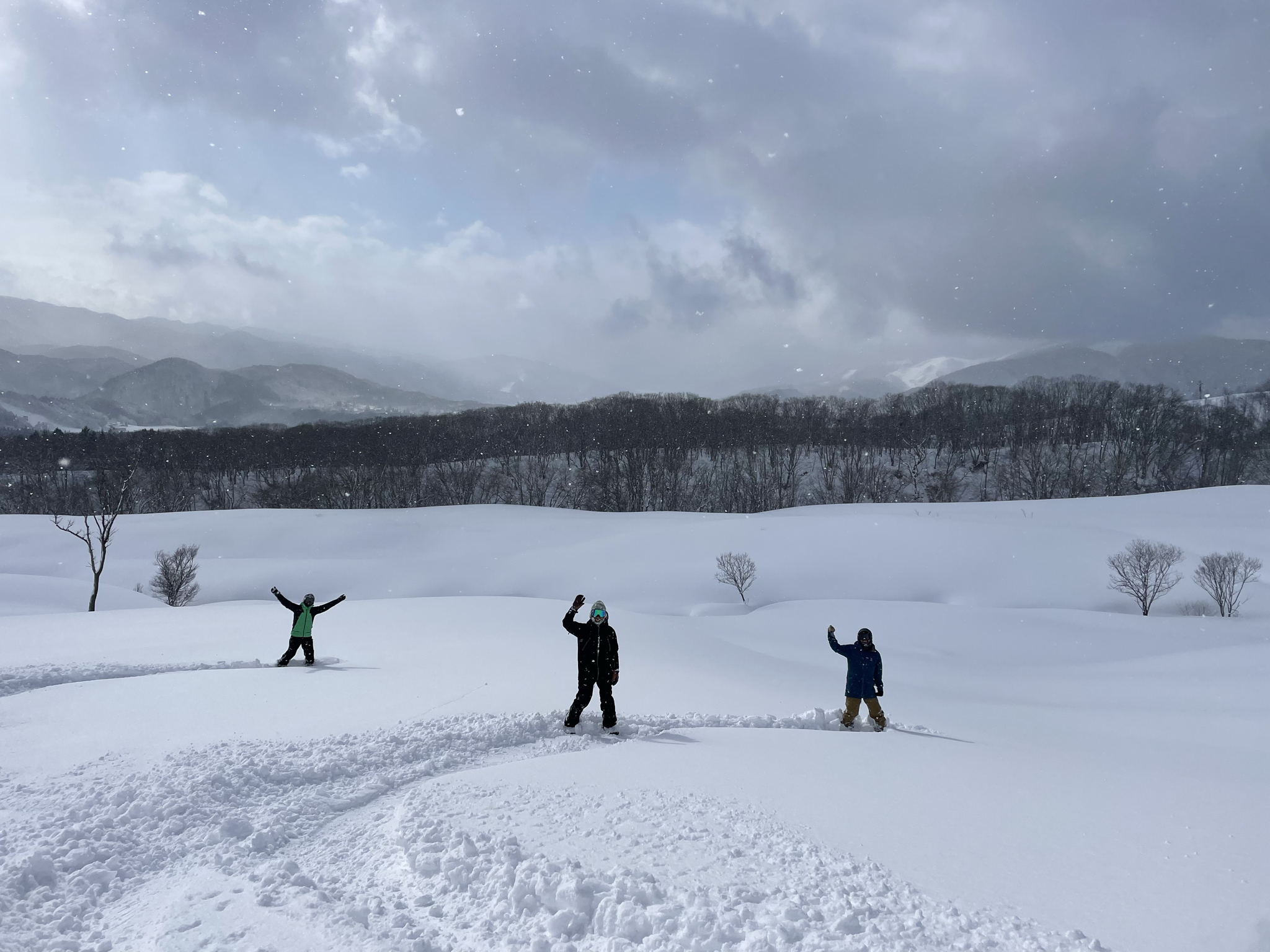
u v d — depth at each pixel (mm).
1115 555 57531
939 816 6062
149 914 4359
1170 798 6824
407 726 8773
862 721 11008
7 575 41156
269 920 4164
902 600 56844
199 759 7125
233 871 4914
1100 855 5219
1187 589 53625
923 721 12508
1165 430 116562
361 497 116188
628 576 64625
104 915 4410
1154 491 106812
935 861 5070
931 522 71125
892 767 7691
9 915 4238
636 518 89500
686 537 73312
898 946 3859
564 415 145750
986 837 5578
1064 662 34250
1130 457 116000
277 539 78062
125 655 14562
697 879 4660
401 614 23266
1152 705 20297
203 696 10531
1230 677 24703
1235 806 6516
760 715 10617
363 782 6938
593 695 11500
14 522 77062
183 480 116750
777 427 130000
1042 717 15656
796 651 29062
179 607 25938
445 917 4324
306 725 8859
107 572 64375
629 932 4062
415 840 5281
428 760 7648
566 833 5441
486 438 139125
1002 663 33906
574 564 68188
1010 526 69250
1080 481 109500
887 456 128375
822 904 4336
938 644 37062
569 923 4133
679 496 113438
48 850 5039
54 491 105438
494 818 5750
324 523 83062
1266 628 40844
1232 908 4344
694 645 20781
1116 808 6422
